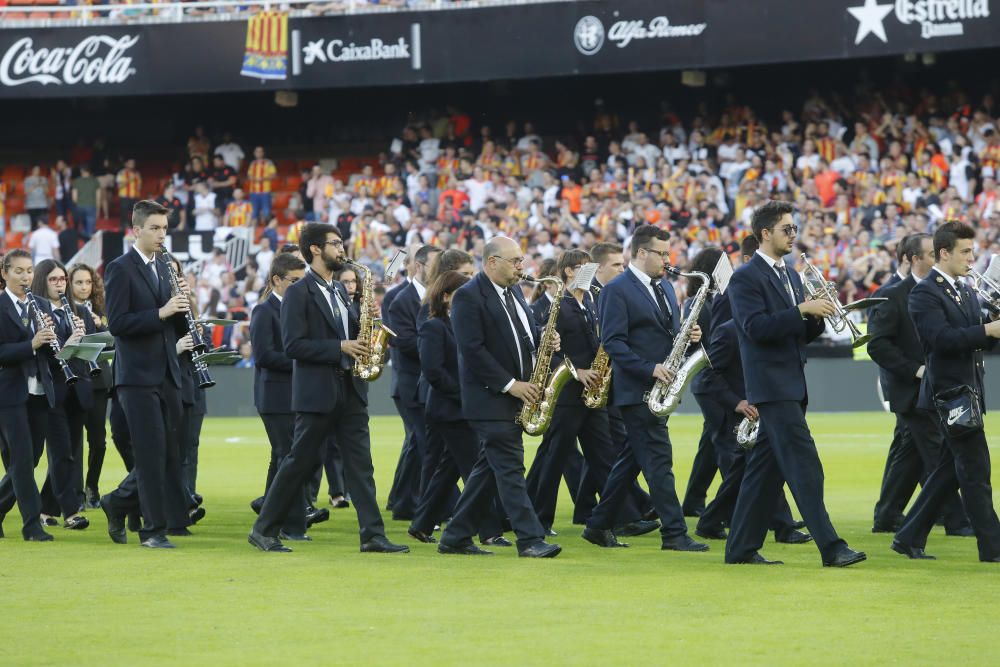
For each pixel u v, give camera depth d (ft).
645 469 63.52
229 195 223.92
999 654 39.58
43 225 219.20
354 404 63.10
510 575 54.75
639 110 230.48
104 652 40.40
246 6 216.13
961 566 57.21
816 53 191.62
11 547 64.85
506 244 61.11
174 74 208.33
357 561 59.26
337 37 206.28
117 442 72.49
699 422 162.91
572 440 69.26
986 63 211.00
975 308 60.18
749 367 56.95
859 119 207.41
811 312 54.70
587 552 62.85
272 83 207.62
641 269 64.59
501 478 60.59
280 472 62.85
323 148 241.76
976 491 58.65
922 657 39.19
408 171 219.41
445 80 204.23
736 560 57.88
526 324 62.39
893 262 178.09
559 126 234.38
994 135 192.24
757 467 57.67
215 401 190.19
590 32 199.93
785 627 43.62
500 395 60.39
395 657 39.50
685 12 196.34
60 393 73.05
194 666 38.52
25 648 40.98
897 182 189.78
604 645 40.96
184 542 66.74
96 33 208.03
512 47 202.28
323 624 44.42
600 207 200.34
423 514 66.85
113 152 233.76
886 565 57.62
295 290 61.98
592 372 67.41
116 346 64.13
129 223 223.30
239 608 47.44
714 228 193.16
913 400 66.18
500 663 38.65
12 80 208.54
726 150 205.05
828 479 97.71
